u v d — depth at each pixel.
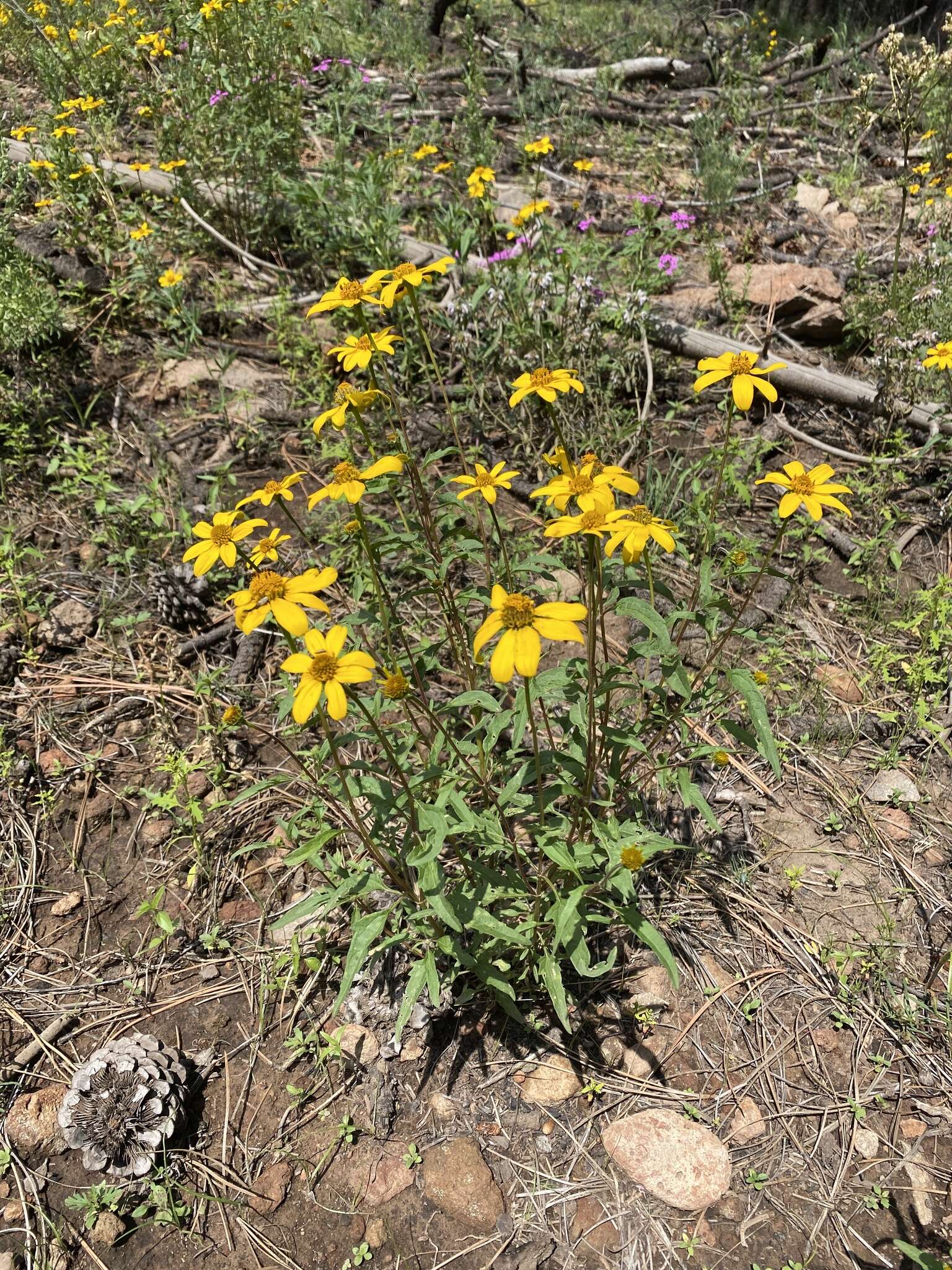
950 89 1.85
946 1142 0.58
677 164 1.97
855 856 0.74
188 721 0.84
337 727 0.81
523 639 0.41
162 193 1.50
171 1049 0.62
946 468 1.07
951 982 0.62
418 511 0.79
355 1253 0.54
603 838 0.54
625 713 0.78
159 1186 0.56
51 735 0.82
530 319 1.16
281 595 0.48
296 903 0.71
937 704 0.83
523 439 1.10
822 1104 0.60
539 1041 0.63
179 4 1.52
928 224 1.58
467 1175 0.57
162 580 0.90
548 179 1.77
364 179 1.23
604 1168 0.57
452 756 0.64
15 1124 0.59
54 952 0.69
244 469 1.10
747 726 0.82
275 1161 0.58
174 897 0.72
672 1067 0.62
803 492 0.54
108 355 1.23
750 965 0.67
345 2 2.44
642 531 0.46
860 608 0.94
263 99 1.46
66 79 1.77
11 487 1.04
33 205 1.45
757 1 3.12
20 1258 0.54
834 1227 0.55
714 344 1.21
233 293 1.36
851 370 1.27
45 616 0.91
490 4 2.89
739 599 0.94
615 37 2.68
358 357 0.64
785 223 1.69
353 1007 0.64
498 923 0.55
